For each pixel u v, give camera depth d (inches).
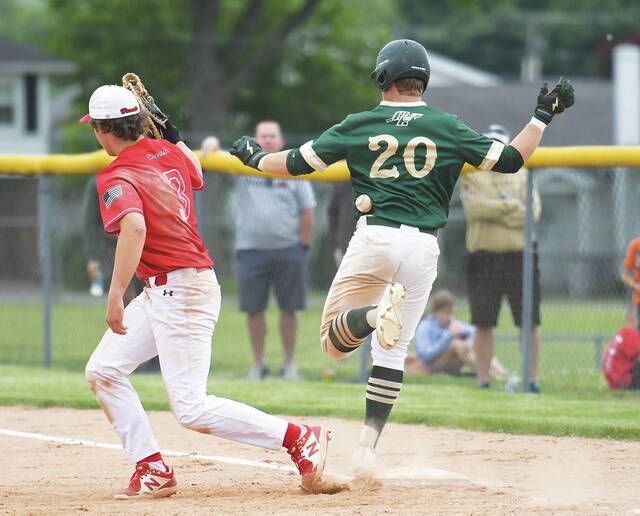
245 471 829.8
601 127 4200.3
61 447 938.7
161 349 716.0
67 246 2416.3
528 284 1251.8
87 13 4714.6
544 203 3324.3
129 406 729.6
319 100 4726.9
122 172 699.4
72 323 1991.9
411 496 715.4
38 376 1403.8
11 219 2177.7
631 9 6392.7
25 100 4429.1
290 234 1390.3
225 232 2694.4
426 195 745.0
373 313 727.1
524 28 6550.2
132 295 1374.3
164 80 4690.0
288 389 1266.0
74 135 4045.3
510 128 4020.7
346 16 4805.6
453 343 1482.5
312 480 729.0
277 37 4128.9
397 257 737.6
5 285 2306.8
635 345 1300.4
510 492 734.5
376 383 773.3
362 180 752.3
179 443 957.2
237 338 1972.2
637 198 2731.3
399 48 757.3
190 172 751.7
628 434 959.0
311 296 2166.6
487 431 1002.1
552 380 1414.9
